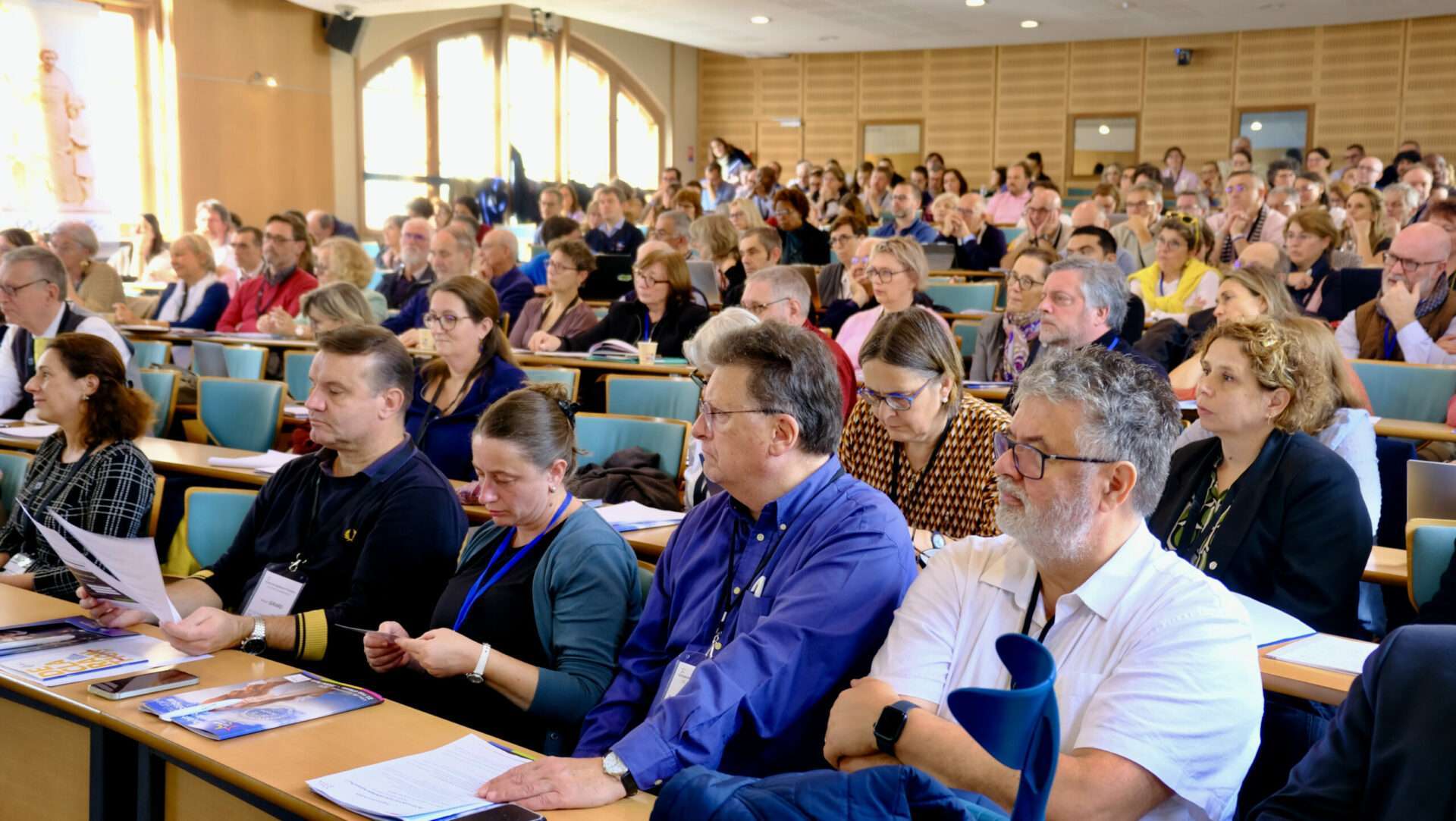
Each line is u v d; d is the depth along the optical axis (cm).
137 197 1192
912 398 279
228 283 905
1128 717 159
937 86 1808
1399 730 149
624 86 1792
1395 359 514
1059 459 169
